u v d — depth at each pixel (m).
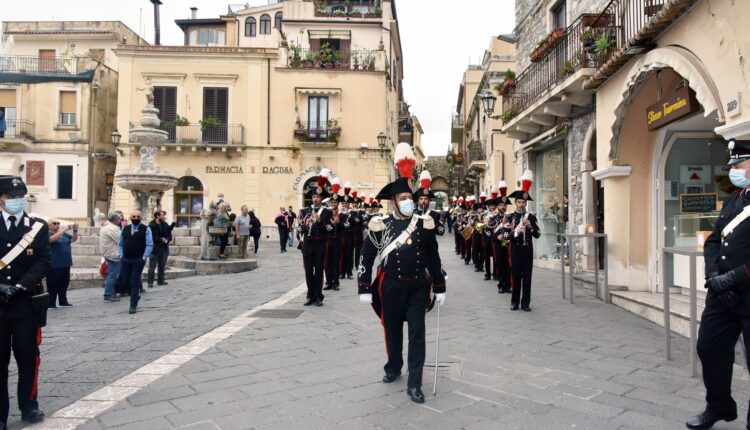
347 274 13.45
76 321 8.02
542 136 15.16
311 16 32.75
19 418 4.10
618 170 8.99
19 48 34.44
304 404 4.30
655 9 8.24
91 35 34.09
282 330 7.08
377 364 5.46
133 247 8.70
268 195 29.14
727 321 3.79
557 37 12.51
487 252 12.80
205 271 14.46
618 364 5.43
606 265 9.12
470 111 35.97
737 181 3.89
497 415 4.07
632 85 8.11
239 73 29.27
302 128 28.95
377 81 29.66
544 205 16.36
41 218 4.31
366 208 17.08
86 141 29.52
